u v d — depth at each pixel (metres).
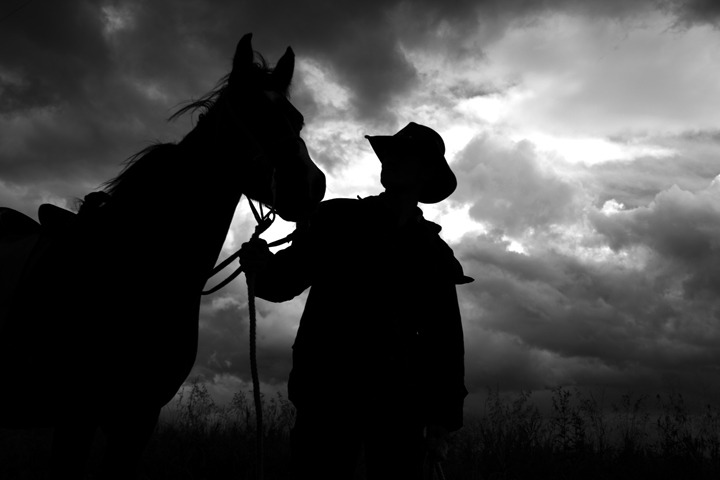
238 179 2.85
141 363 2.74
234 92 2.95
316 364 2.20
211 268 2.87
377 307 2.22
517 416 6.09
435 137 2.42
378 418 2.18
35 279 2.99
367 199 2.39
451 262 2.38
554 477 5.12
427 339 2.32
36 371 2.80
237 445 5.59
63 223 3.19
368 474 2.21
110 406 2.73
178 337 2.84
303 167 2.83
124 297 2.76
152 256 2.78
